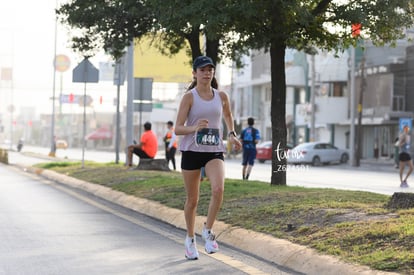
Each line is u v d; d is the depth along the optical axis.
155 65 60.84
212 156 14.91
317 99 104.19
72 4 33.53
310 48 33.22
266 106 127.50
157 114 169.62
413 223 14.72
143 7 30.47
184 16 23.47
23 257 15.71
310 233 16.03
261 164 83.62
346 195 21.30
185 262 15.25
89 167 47.78
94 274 13.89
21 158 93.75
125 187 30.78
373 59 95.94
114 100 96.75
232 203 21.66
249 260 15.62
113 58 36.91
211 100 14.81
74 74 46.72
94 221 22.61
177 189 27.06
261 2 22.95
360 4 25.03
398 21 25.17
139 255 16.14
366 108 96.62
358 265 12.81
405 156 41.00
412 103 91.81
